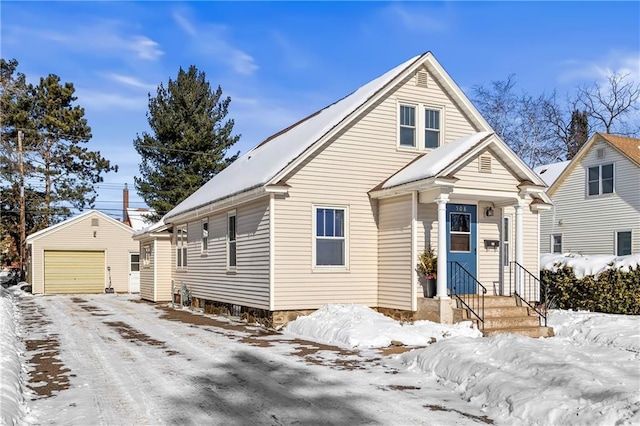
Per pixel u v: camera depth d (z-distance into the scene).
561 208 28.36
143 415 6.24
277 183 13.69
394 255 14.44
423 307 13.38
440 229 12.98
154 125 34.72
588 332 12.41
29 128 38.09
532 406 6.09
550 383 6.80
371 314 12.83
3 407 5.77
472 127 16.78
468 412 6.42
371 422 6.00
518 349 8.23
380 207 15.10
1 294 24.50
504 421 6.09
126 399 6.92
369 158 15.16
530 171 13.79
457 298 13.03
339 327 11.77
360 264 14.83
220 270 17.52
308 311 14.08
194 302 20.08
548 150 43.59
